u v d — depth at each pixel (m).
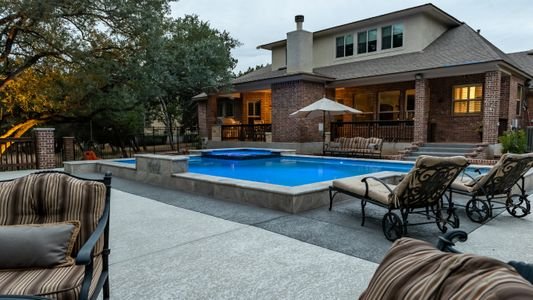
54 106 14.98
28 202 2.36
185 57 15.57
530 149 10.84
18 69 11.77
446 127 14.00
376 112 15.77
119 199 5.91
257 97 19.12
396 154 12.88
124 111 17.77
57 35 11.26
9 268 2.07
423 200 3.84
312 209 5.12
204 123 19.19
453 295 0.82
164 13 13.01
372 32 15.73
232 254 3.30
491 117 11.18
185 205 5.43
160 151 19.56
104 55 12.44
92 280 2.00
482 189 4.50
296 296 2.48
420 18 14.20
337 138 15.24
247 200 5.51
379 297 1.03
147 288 2.62
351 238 3.77
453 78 13.70
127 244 3.61
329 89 15.74
